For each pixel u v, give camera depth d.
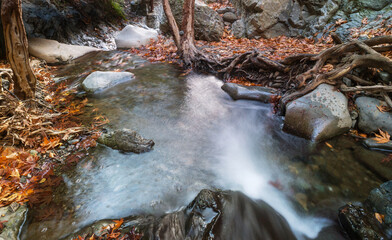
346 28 6.48
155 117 3.85
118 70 5.89
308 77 3.80
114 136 3.02
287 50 6.25
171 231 1.89
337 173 2.71
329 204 2.35
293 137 3.38
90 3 8.41
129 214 2.13
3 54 5.36
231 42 8.08
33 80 3.43
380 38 3.71
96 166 2.68
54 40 6.57
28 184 2.35
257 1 7.95
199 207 2.07
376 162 2.79
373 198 2.16
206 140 3.36
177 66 6.39
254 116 4.04
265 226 2.11
